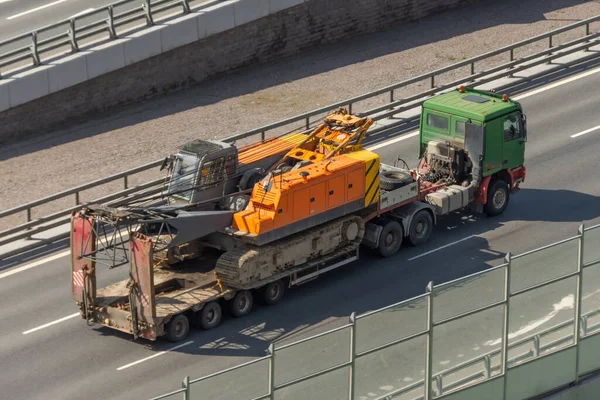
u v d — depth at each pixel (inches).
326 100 3946.9
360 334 2180.1
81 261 2635.3
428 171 3166.8
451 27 4495.6
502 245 3036.4
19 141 3742.6
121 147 3676.2
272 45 4224.9
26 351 2618.1
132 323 2586.1
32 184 3457.2
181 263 2827.3
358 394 2204.7
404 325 2225.6
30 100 3742.6
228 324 2706.7
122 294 2706.7
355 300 2800.2
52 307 2807.6
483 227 3137.3
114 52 3858.3
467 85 3909.9
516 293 2353.6
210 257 2861.7
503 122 3120.1
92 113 3892.7
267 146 2960.1
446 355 2300.7
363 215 2925.7
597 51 4183.1
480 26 4495.6
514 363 2412.6
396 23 4515.3
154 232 2694.4
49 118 3811.5
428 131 3184.1
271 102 3949.3
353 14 4384.8
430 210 3043.8
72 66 3791.8
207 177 2773.1
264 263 2719.0
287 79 4114.2
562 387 2527.1
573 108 3784.5
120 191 3368.6
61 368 2551.7
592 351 2524.6
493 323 2343.8
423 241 3048.7
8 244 3090.6
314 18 4291.3
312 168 2802.7
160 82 4003.4
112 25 3878.0
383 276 2906.0
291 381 2128.4
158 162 3270.2
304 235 2792.8
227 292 2684.5
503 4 4680.1
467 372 2346.2
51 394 2456.9
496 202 3171.8
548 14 4579.2
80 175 3506.4
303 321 2716.5
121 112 3909.9
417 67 4170.8
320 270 2849.4
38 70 3740.2
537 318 2411.4
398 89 4001.0
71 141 3727.9
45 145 3708.2
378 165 2891.2
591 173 3400.6
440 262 2962.6
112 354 2600.9
